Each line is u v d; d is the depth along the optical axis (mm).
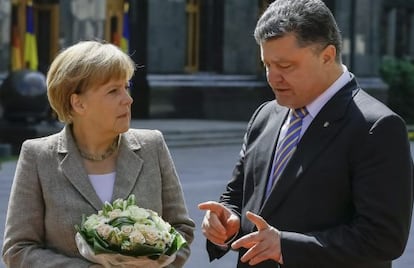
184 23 55719
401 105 67750
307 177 8078
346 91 8203
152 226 7707
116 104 8164
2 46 45250
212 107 57031
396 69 68000
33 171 8391
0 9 45125
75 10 48500
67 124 8500
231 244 8273
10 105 39844
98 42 8383
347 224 7965
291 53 7789
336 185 7996
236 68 59312
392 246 7734
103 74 8039
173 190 8750
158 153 8688
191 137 46469
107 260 7680
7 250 8344
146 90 53469
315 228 8047
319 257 7691
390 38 81000
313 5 7840
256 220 7676
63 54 8203
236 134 48875
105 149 8508
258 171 8594
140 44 53875
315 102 8203
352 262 7762
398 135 7875
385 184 7746
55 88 8180
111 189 8430
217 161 39719
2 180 31641
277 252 7633
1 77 44562
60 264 8031
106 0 51656
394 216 7688
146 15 53719
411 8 83188
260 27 7902
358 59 61906
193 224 8852
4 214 24266
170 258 7840
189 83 55625
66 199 8273
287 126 8492
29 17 46344
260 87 59500
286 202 8180
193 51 58438
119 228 7621
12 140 39625
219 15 58781
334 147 8031
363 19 62125
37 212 8367
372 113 7980
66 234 8219
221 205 8422
